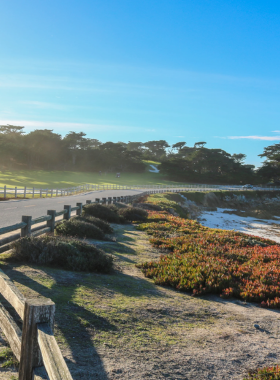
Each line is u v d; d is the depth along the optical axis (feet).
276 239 127.34
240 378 13.35
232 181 437.58
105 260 27.37
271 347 16.98
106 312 17.90
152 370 12.79
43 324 7.67
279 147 454.40
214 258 36.78
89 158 472.03
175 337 16.58
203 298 25.18
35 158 437.58
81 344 13.76
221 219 178.19
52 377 6.12
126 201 104.27
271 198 327.67
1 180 262.26
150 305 20.75
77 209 48.11
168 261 33.17
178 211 128.36
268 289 27.14
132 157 497.05
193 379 12.74
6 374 10.43
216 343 16.60
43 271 23.59
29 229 27.91
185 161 446.60
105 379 11.52
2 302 15.92
